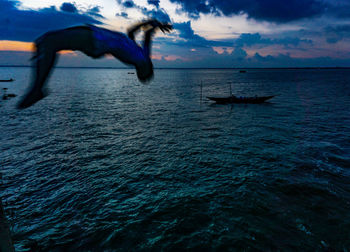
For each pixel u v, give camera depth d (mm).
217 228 11164
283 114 36781
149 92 72375
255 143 22672
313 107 42281
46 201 13641
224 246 10133
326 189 14031
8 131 27562
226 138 24484
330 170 16516
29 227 11547
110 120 33406
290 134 25531
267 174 16094
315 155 19297
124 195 14109
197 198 13531
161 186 15008
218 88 85062
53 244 10477
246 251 9836
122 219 11984
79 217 12234
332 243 10070
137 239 10680
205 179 15727
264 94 64750
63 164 18500
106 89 81625
